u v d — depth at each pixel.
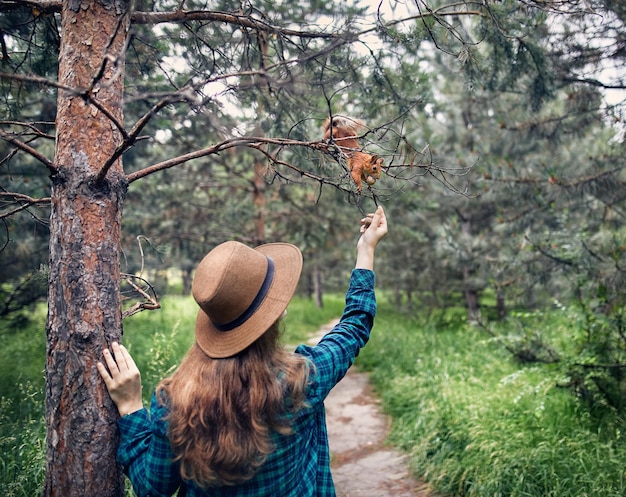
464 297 11.98
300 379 1.36
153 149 7.44
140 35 2.80
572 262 4.86
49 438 1.71
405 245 11.59
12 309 5.48
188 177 8.41
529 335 5.00
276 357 1.38
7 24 3.06
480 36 3.11
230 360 1.34
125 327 7.05
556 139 5.32
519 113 6.17
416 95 3.72
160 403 1.38
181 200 8.73
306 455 1.46
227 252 1.37
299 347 1.50
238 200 8.88
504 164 6.23
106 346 1.73
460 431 4.34
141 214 8.42
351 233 9.48
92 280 1.74
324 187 7.13
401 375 6.93
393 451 4.80
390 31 2.56
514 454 3.69
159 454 1.36
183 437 1.29
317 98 2.76
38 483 2.85
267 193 8.26
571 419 4.20
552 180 4.93
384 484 4.13
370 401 6.45
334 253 14.34
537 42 3.73
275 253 1.58
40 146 5.16
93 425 1.67
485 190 5.67
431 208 9.59
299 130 3.05
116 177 1.86
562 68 4.46
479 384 5.62
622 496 3.06
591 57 4.37
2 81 2.90
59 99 1.89
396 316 13.85
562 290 5.63
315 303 18.56
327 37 2.43
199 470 1.28
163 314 8.54
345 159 2.09
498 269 7.12
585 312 4.54
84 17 1.87
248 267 1.37
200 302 1.35
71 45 1.87
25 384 4.29
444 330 10.51
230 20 2.36
